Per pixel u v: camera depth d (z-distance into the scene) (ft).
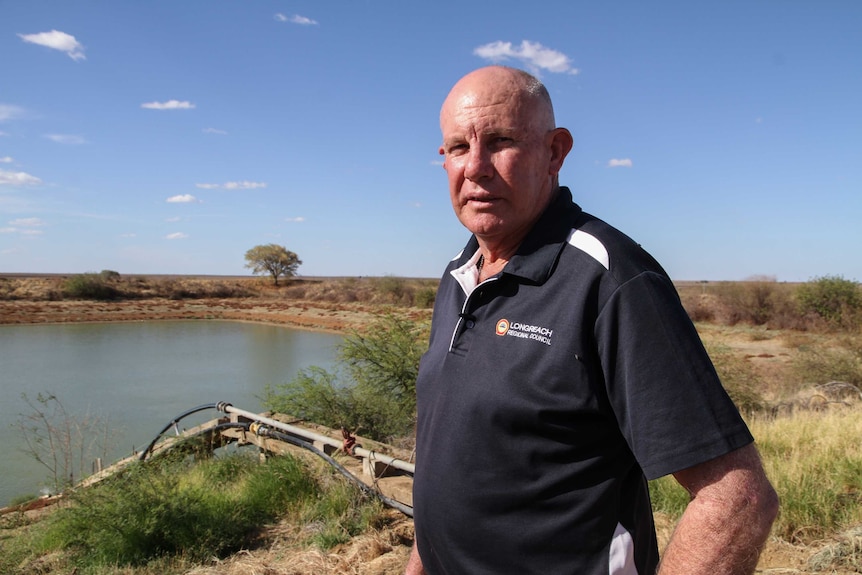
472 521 4.65
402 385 29.96
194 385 58.85
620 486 4.47
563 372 4.28
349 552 14.99
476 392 4.65
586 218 4.78
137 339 105.40
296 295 227.61
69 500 19.15
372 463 19.16
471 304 5.03
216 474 22.99
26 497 27.40
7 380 61.87
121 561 16.38
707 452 3.78
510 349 4.57
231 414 28.81
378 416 28.25
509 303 4.74
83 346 93.71
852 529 13.24
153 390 56.24
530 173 4.92
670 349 3.98
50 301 181.78
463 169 5.11
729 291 97.04
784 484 15.39
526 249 4.80
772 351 65.62
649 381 3.96
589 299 4.30
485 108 4.92
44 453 34.94
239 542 16.99
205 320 154.10
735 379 32.73
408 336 30.76
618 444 4.42
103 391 55.77
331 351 86.84
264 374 65.57
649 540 4.78
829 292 78.28
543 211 5.08
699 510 3.84
